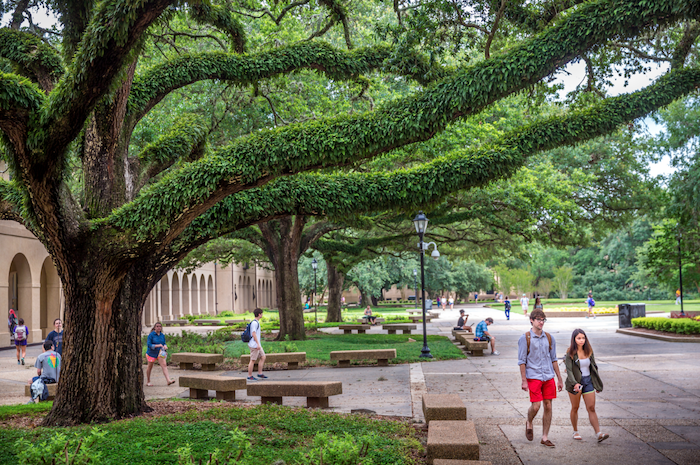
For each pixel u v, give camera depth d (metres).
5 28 10.03
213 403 10.47
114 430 7.76
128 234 8.45
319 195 9.41
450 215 24.34
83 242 8.61
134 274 9.45
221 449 6.43
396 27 10.23
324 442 5.70
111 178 9.48
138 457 6.16
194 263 34.66
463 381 12.90
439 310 60.97
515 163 8.57
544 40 7.57
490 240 31.17
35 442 6.99
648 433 7.84
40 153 7.63
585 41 7.48
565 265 73.00
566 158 27.66
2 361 20.11
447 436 6.41
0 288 25.34
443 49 9.80
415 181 9.02
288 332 24.47
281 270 24.75
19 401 11.71
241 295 71.94
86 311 8.89
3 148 8.02
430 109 7.98
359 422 8.40
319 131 8.19
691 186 21.19
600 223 28.08
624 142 26.72
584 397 7.57
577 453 6.95
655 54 10.84
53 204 8.24
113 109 8.99
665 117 21.62
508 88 7.71
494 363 16.11
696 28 9.78
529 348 7.57
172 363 18.58
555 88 10.84
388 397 11.09
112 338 9.02
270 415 8.86
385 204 9.34
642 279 57.75
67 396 8.83
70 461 5.00
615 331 26.61
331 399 11.03
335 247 29.83
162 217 8.30
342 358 15.96
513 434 8.00
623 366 14.66
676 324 21.89
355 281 61.38
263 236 25.55
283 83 17.64
